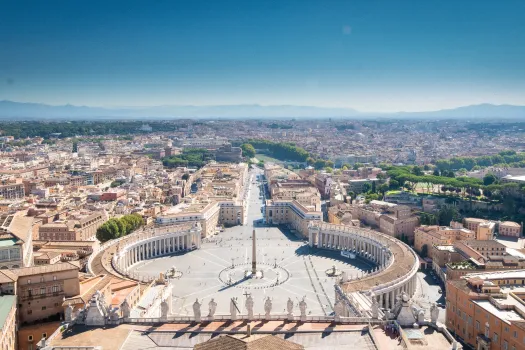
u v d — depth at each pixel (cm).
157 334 13775
